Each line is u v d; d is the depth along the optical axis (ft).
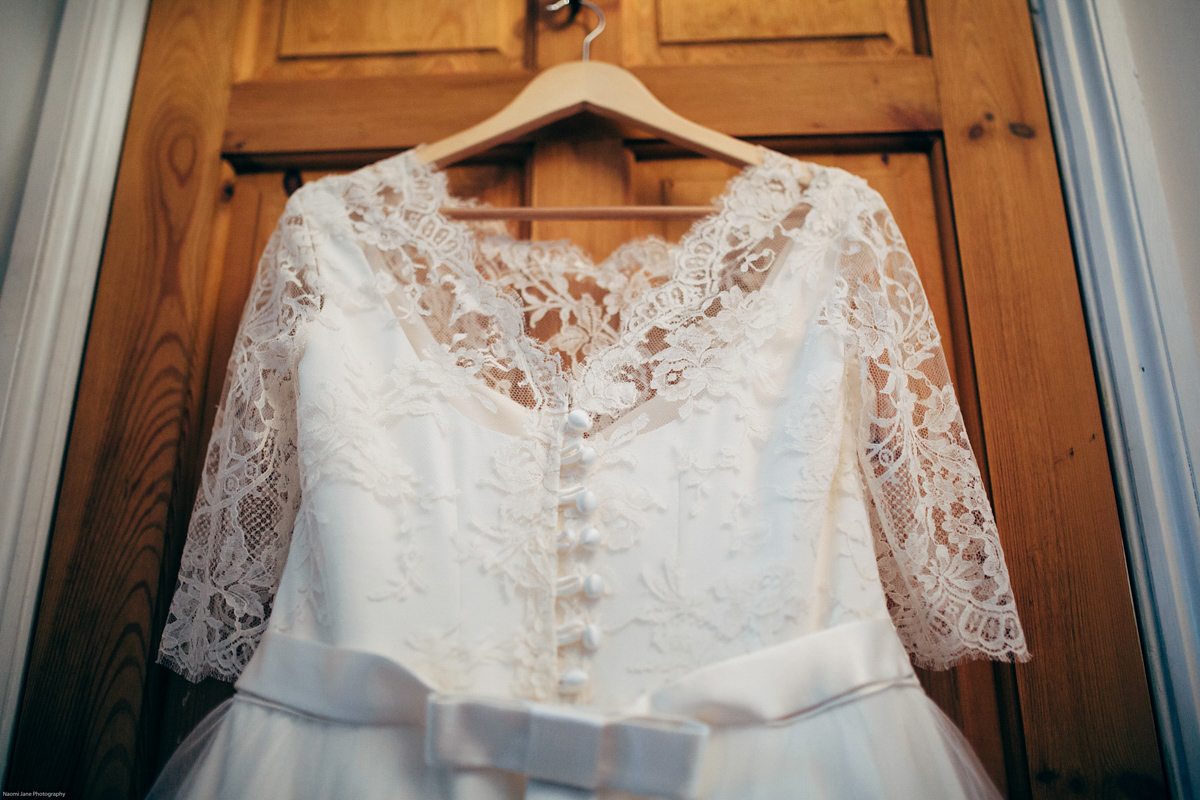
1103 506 2.78
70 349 3.00
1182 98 3.11
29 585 2.77
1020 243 3.06
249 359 2.56
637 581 2.28
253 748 2.06
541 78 2.97
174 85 3.38
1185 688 2.52
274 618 2.28
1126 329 2.86
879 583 2.29
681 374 2.51
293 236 2.68
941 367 2.55
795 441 2.38
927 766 2.03
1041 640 2.66
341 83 3.40
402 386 2.49
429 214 2.71
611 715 1.93
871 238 2.63
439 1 3.53
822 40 3.43
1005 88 3.25
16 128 3.25
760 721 2.02
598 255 3.20
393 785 1.99
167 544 2.87
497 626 2.22
